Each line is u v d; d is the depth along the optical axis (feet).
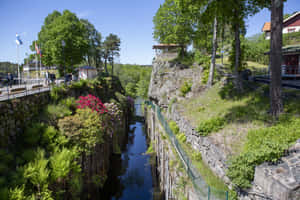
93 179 50.24
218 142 32.81
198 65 87.45
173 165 43.62
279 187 17.58
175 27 95.09
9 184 27.68
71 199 37.93
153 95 98.32
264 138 25.82
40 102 50.78
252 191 21.67
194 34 97.45
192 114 52.85
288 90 41.60
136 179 68.39
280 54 31.89
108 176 65.82
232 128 35.47
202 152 37.83
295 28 100.58
